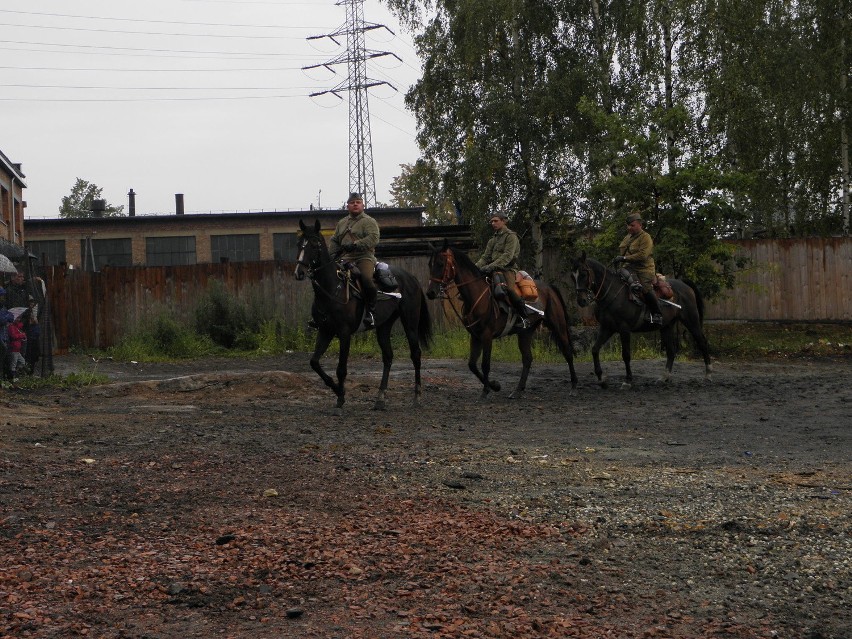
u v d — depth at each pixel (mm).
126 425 11180
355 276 12742
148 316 26328
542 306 14617
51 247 47156
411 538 5863
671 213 23188
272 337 25969
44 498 6902
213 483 7496
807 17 29141
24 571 5102
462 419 11914
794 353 24125
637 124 24078
